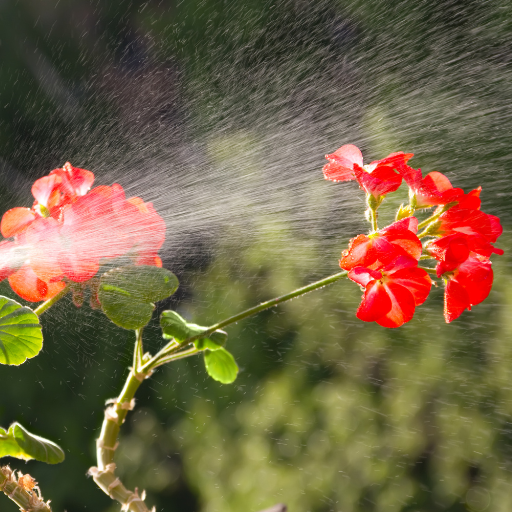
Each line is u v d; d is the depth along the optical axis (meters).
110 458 0.89
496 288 3.21
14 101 4.32
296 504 3.34
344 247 3.57
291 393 3.64
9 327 0.83
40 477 3.74
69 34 4.45
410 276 0.77
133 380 0.91
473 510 3.00
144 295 0.87
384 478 3.22
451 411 3.21
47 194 0.92
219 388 3.88
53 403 3.63
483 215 0.81
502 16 3.44
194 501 3.87
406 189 2.89
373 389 3.47
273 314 3.74
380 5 3.77
